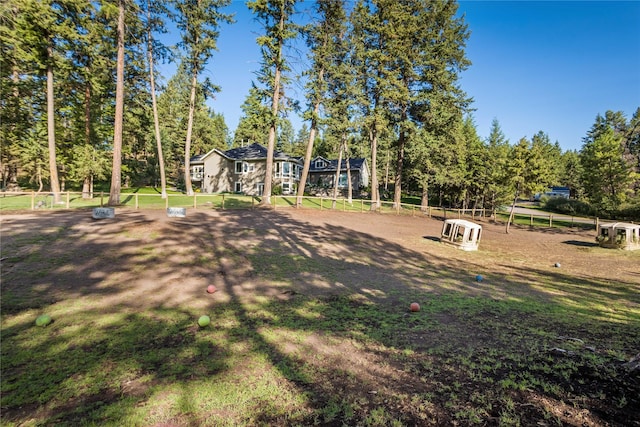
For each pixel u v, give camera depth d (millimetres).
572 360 4109
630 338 4957
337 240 14211
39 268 7629
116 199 18594
